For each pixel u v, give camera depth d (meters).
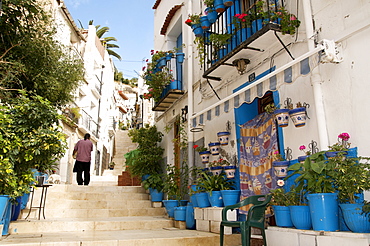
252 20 5.13
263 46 5.09
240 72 5.78
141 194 8.42
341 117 3.80
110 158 24.59
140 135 10.02
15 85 6.59
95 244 4.21
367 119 3.50
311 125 4.23
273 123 5.27
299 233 3.52
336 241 3.09
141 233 5.26
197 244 4.62
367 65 3.56
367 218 3.01
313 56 3.78
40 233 5.34
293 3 4.75
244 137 5.77
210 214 5.28
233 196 5.09
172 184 7.56
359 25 3.65
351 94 3.71
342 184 3.25
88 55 19.14
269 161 5.21
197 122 5.93
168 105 9.37
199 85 7.42
